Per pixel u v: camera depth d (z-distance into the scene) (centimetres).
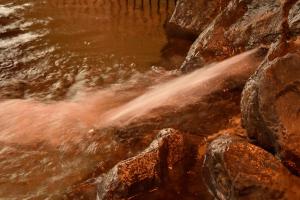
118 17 1006
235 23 709
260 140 428
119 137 542
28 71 775
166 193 438
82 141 552
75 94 701
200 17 857
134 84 725
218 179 404
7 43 869
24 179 504
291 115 389
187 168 464
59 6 1055
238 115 524
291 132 382
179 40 886
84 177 498
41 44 871
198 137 507
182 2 898
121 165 439
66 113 627
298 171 381
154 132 532
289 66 412
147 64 797
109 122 580
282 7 634
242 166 383
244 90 473
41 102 672
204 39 727
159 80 730
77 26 954
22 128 592
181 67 746
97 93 699
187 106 555
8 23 956
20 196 480
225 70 610
